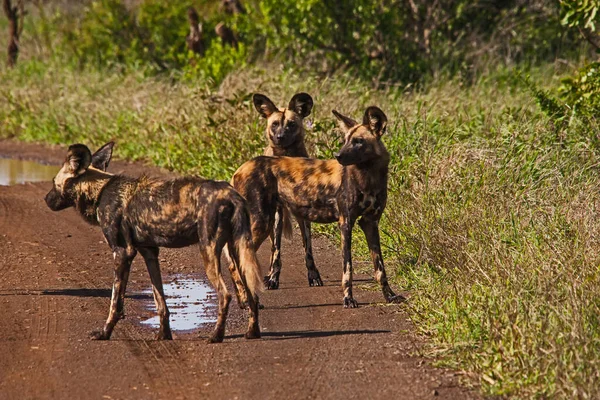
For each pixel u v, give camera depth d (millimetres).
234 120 40719
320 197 23438
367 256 27719
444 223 25047
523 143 29641
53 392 16891
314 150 34531
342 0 54688
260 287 19172
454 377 17266
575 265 20500
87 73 65438
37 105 60281
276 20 55812
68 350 19359
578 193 25469
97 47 71312
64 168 20766
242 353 18984
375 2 54844
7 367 18297
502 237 23672
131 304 23469
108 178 20469
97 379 17547
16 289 24906
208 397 16516
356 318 21641
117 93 57406
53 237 31938
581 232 22547
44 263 28109
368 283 25156
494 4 60500
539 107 34469
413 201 27500
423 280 23578
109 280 26078
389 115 37812
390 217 27844
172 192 19625
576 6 32375
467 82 49906
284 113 28047
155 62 68375
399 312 21953
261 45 61844
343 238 22938
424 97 41938
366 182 22578
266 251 29625
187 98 48938
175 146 44656
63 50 74125
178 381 17375
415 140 32688
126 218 19984
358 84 47906
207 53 59531
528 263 21188
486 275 20484
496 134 31234
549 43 57344
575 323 17250
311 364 18188
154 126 48219
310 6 53000
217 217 19078
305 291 24562
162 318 20172
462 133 32875
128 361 18594
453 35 59531
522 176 27766
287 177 23891
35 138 57688
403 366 17953
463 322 19484
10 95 62781
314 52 55156
